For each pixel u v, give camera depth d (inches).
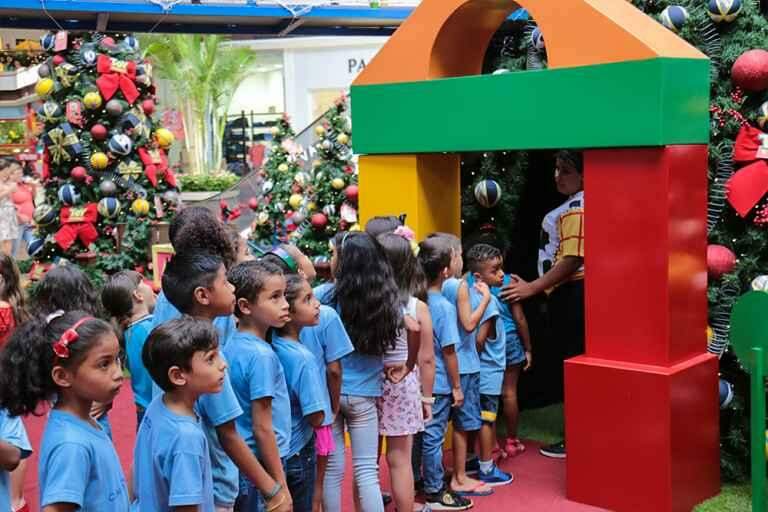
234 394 120.0
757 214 184.1
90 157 317.7
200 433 106.1
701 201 175.3
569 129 173.0
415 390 159.2
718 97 186.9
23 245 486.9
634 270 169.8
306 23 289.3
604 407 173.2
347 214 304.0
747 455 187.8
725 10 182.7
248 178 461.7
